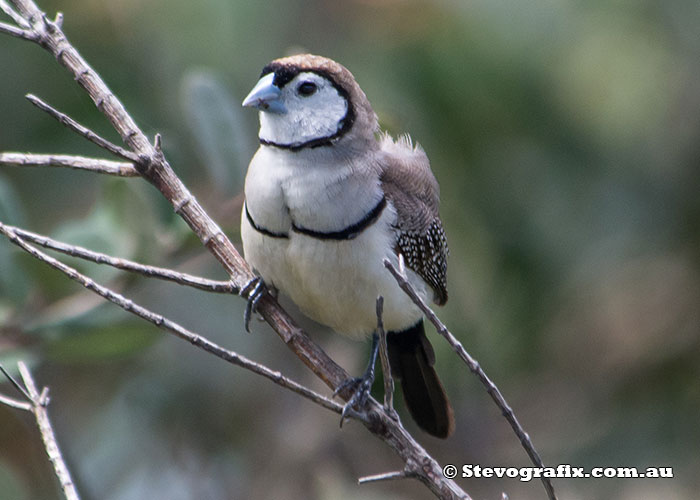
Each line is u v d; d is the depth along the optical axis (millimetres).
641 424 11289
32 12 6902
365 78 10109
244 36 10055
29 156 6422
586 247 10773
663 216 11078
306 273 7332
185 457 10484
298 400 10477
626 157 10766
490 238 10219
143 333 8477
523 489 10852
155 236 8461
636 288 11555
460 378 10344
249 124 10086
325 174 7227
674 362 11672
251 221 7316
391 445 6148
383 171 7492
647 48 10273
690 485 10914
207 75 8898
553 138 10398
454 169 10133
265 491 10164
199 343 5832
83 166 6586
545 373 11367
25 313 8367
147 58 10289
